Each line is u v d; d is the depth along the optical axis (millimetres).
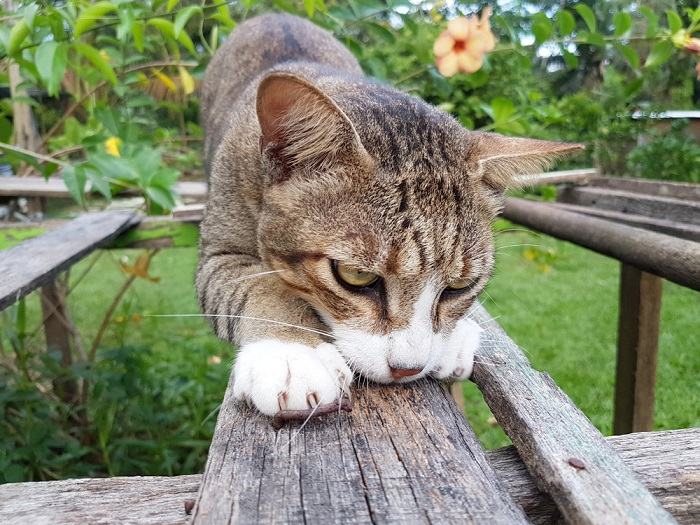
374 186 227
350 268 225
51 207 664
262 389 185
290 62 384
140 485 166
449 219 235
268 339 222
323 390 189
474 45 408
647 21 526
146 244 467
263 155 238
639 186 554
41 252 353
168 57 617
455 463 154
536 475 161
